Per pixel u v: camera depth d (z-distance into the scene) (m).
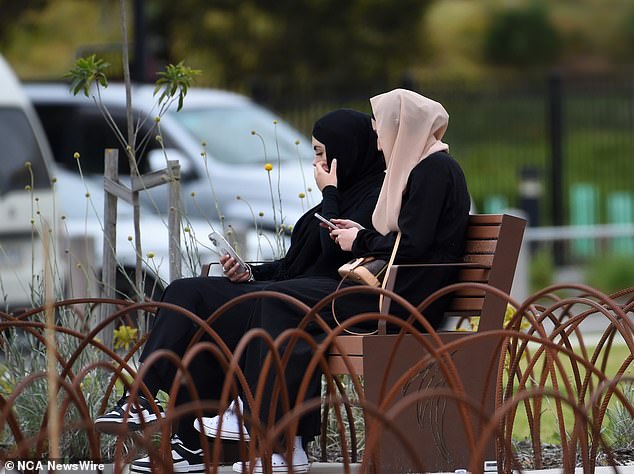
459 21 100.81
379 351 14.68
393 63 76.25
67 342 18.70
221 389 16.50
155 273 19.66
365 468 11.05
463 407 12.27
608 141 73.62
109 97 40.41
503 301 15.48
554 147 56.84
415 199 15.62
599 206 67.00
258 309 16.03
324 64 75.38
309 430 15.22
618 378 11.48
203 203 36.78
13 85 34.16
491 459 15.20
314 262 17.50
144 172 38.75
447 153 16.20
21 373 18.34
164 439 13.21
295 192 36.50
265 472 10.44
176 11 72.81
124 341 20.03
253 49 73.88
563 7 107.12
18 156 33.41
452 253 15.81
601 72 102.19
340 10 75.19
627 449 18.39
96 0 73.12
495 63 100.75
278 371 11.78
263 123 39.94
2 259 32.25
